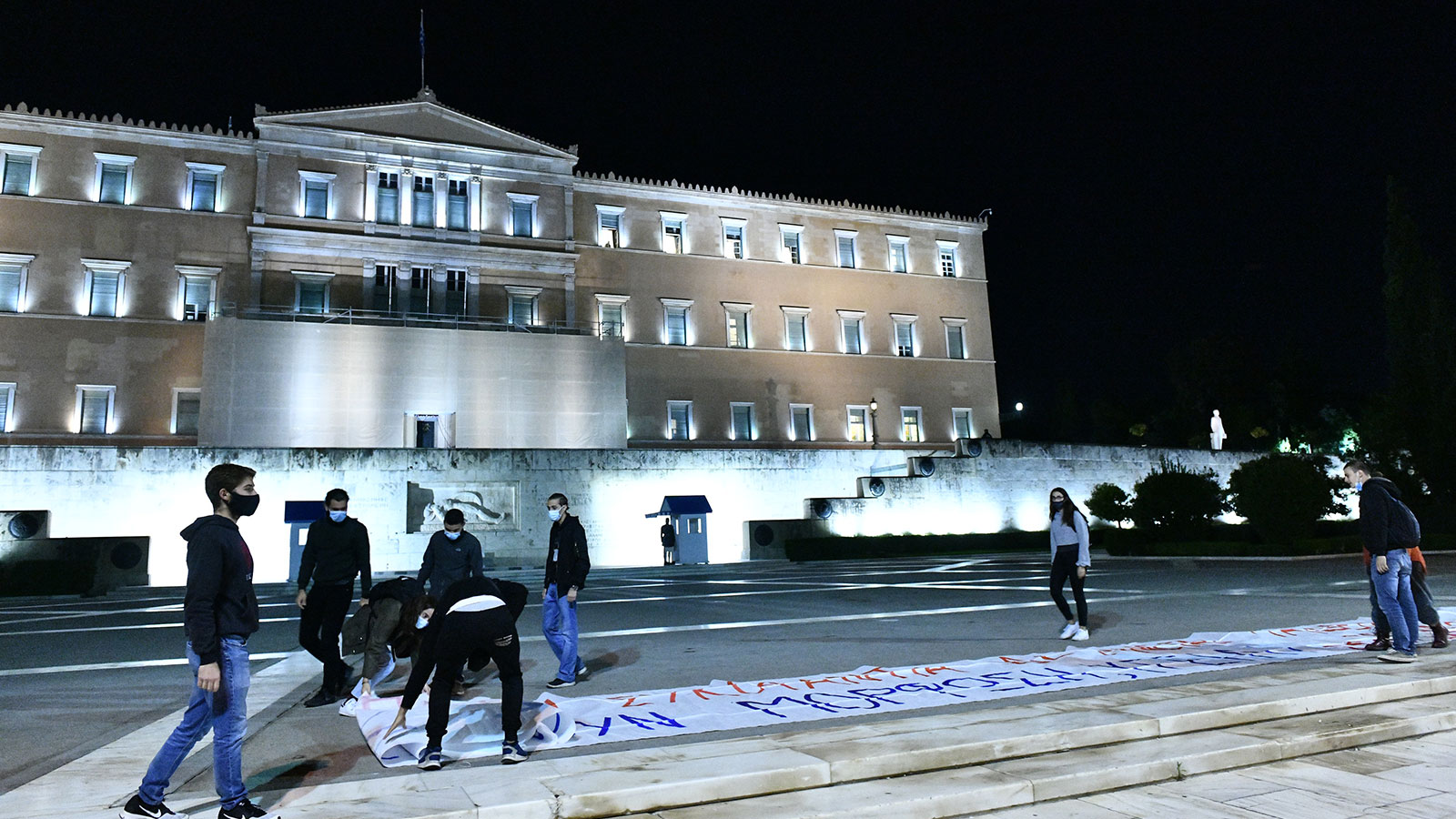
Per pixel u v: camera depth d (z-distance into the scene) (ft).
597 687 29.58
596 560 124.77
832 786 18.22
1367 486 30.81
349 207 149.38
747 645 39.47
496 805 16.31
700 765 18.43
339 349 135.03
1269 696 23.76
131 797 16.71
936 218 196.13
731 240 180.24
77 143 137.80
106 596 90.07
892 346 186.19
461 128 160.35
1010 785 17.94
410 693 21.53
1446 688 26.21
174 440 133.69
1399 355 144.77
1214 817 16.84
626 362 164.04
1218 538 107.14
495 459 121.19
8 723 26.30
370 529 113.50
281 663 38.32
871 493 138.00
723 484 136.67
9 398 127.75
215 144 144.77
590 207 168.76
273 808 16.75
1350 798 17.81
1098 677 28.45
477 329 146.82
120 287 135.85
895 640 39.63
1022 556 123.03
